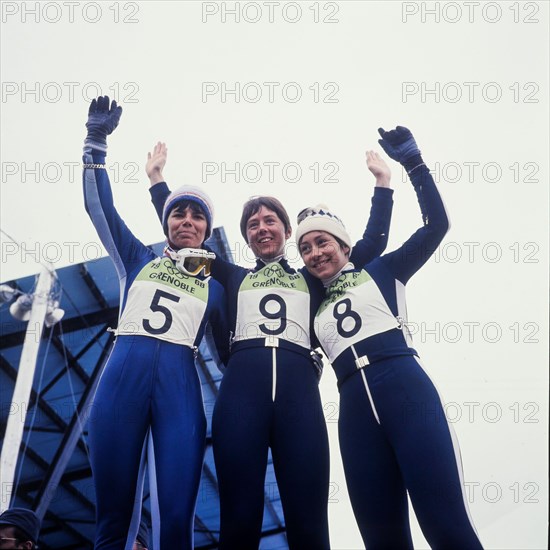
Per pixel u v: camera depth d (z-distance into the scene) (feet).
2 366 16.51
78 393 16.40
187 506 11.47
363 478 11.98
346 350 12.84
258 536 11.57
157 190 14.71
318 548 11.45
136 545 12.67
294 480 11.77
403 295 13.44
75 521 16.11
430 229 13.65
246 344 12.93
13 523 11.87
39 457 16.16
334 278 13.56
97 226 13.91
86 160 14.28
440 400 12.34
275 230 13.97
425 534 11.43
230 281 13.83
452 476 11.55
